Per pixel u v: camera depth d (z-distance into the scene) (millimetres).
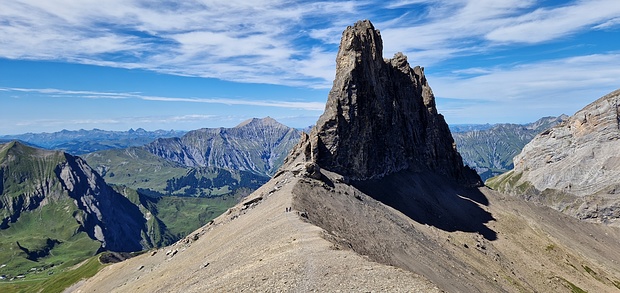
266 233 76500
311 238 65688
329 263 52719
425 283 45719
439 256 106125
